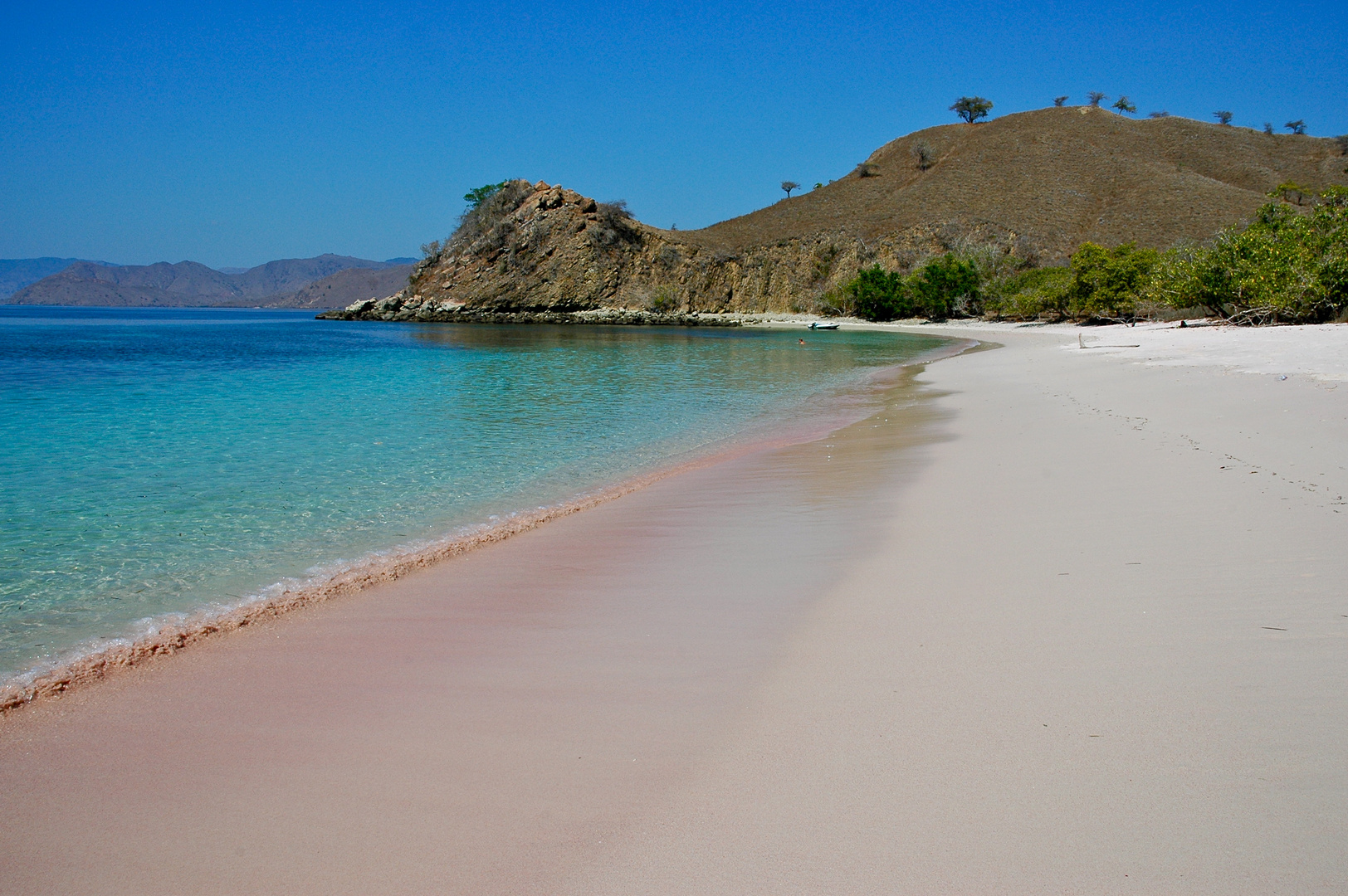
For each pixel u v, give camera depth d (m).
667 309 88.94
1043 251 81.81
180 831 2.94
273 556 6.82
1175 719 3.34
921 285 71.38
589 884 2.54
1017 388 17.80
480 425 14.66
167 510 8.40
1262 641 4.02
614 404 18.00
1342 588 4.61
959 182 100.31
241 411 16.31
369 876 2.64
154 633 5.08
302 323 93.88
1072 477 8.25
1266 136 106.94
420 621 5.14
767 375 25.78
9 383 22.41
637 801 3.01
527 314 88.06
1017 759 3.13
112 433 13.40
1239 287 33.12
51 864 2.76
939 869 2.53
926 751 3.24
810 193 117.56
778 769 3.17
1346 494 6.53
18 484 9.62
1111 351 25.67
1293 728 3.22
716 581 5.75
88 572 6.39
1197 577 5.01
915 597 5.12
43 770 3.40
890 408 16.47
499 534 7.41
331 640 4.84
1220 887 2.38
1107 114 112.50
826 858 2.62
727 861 2.63
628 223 93.12
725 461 11.09
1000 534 6.42
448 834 2.85
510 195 95.25
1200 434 9.79
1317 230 32.03
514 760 3.34
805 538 6.78
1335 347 20.03
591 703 3.86
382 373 26.34
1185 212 82.25
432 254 99.06
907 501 7.88
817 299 87.62
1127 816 2.74
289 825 2.95
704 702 3.81
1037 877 2.47
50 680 4.34
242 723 3.79
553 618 5.12
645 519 7.86
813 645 4.45
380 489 9.44
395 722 3.74
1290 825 2.64
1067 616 4.57
